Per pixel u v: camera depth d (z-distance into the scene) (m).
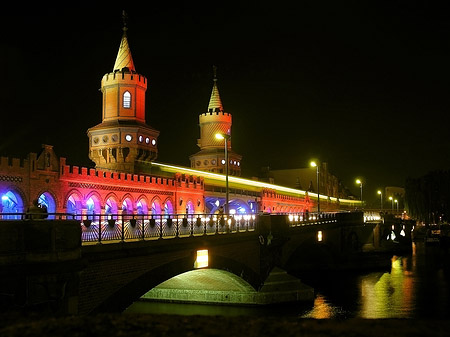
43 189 43.59
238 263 42.38
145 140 70.56
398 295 55.91
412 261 92.25
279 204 102.88
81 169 48.34
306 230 63.81
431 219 152.50
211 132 108.00
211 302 48.75
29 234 21.19
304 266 80.00
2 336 14.48
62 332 14.91
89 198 49.31
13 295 20.48
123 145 68.06
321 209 140.00
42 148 44.22
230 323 16.47
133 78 70.06
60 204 45.41
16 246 20.83
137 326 15.77
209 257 36.47
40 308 21.08
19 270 20.62
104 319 16.59
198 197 72.81
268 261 49.19
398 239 118.56
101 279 25.20
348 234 88.06
